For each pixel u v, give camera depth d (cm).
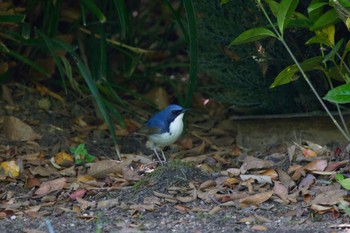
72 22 1346
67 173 1117
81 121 1308
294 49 1161
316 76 1163
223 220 936
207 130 1321
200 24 1204
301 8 1148
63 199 1030
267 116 1220
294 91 1214
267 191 1007
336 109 1184
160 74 1478
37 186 1076
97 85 1295
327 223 912
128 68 1386
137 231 890
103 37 1295
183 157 1213
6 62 1303
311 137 1198
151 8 1577
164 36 1464
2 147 1211
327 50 1139
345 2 943
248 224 920
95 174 1093
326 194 969
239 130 1255
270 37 1141
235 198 993
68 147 1232
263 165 1074
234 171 1073
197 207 981
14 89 1331
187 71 1531
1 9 1253
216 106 1378
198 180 1054
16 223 947
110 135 1285
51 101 1330
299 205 973
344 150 1121
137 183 1047
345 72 1095
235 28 1178
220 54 1218
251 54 1177
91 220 951
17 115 1288
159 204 993
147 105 1380
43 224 940
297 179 1038
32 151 1210
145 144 1262
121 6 1189
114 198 1020
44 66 1327
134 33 1415
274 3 1007
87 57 1370
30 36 1321
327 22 986
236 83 1226
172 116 1165
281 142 1222
